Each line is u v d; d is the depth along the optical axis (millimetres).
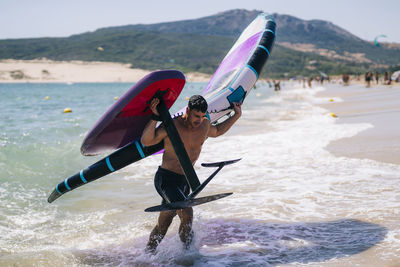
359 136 9203
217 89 5059
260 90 56875
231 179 5863
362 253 3193
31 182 5867
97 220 4340
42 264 3223
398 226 3727
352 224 3873
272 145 8523
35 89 57500
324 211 4324
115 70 171625
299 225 3938
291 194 5000
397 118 12047
